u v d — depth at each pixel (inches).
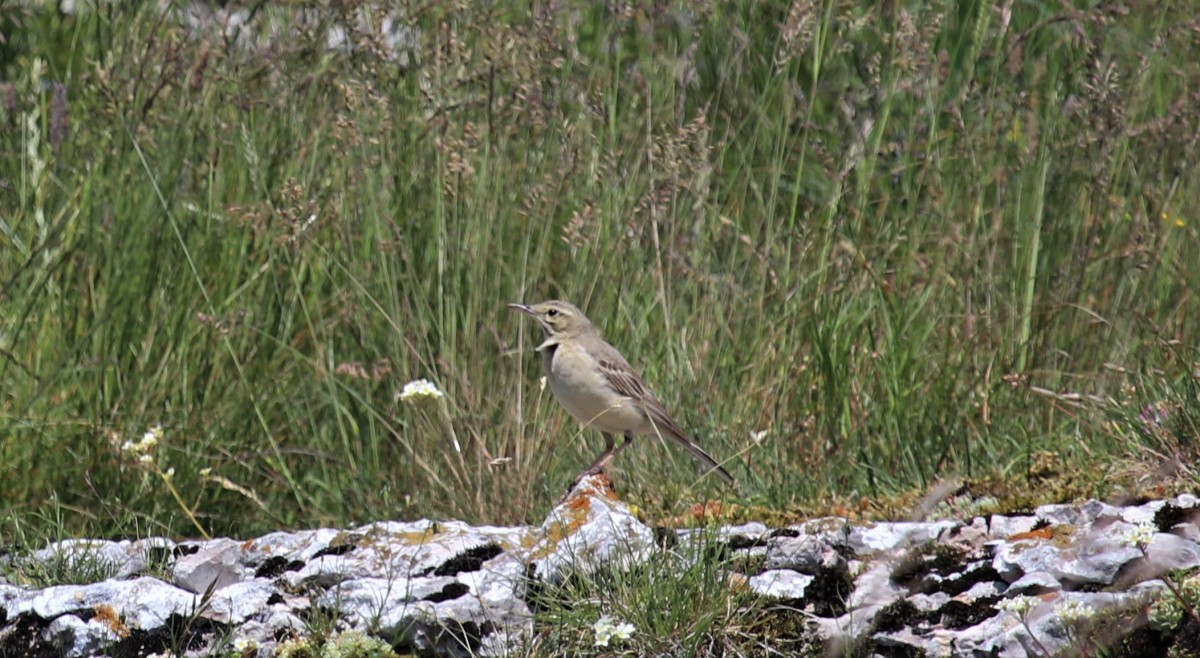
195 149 498.0
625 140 508.1
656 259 478.0
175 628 314.7
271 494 462.6
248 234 484.1
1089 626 285.1
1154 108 550.6
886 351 464.4
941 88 530.3
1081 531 327.0
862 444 453.1
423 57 478.0
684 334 470.9
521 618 314.8
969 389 457.1
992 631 292.8
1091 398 437.4
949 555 330.0
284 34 502.0
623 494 437.4
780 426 456.8
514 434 437.1
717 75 568.7
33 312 462.0
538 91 475.2
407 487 440.1
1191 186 496.1
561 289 474.9
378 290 468.1
